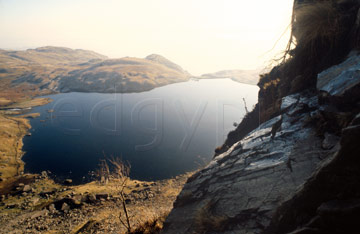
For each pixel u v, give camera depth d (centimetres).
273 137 611
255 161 574
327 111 472
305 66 741
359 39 539
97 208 3691
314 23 659
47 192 4566
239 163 608
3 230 3238
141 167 5897
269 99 1064
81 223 3184
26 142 7700
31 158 6506
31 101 14038
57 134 8438
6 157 6438
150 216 1314
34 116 10600
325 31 631
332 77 503
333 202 268
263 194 462
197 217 507
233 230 432
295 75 798
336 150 285
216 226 461
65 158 6512
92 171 5716
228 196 520
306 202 316
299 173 444
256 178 514
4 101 14000
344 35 604
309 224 283
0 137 7725
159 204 3550
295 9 723
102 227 2650
